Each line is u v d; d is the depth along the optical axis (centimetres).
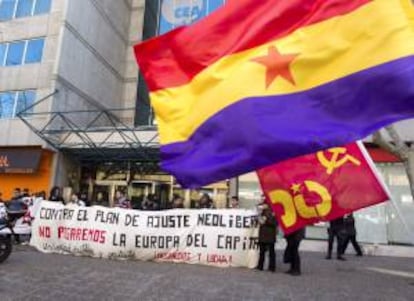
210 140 350
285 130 329
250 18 385
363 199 430
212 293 670
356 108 325
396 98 312
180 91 386
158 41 401
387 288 766
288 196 455
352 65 335
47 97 1947
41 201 1166
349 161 440
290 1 376
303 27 365
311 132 325
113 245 1058
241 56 372
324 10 362
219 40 387
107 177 2138
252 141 331
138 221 1062
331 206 441
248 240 997
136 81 2680
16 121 2002
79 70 2186
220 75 369
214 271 901
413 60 315
